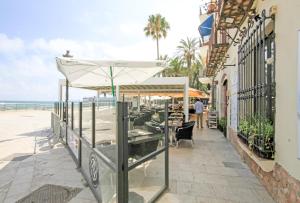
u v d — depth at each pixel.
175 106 19.92
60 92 15.15
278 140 4.12
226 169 6.18
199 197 4.44
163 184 4.73
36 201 4.34
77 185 5.11
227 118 10.97
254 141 4.82
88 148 5.21
